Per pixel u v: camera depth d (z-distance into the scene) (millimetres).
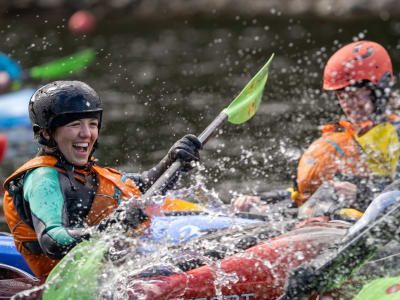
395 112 14023
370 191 12344
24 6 69500
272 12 65875
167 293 8945
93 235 8766
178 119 29141
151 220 10953
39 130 9688
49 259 9844
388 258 9289
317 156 13312
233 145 24141
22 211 9672
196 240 10172
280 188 19344
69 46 53344
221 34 56500
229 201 18359
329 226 10219
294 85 34594
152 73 41531
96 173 10086
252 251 9492
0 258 11070
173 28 61500
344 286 9156
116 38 57438
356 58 13219
